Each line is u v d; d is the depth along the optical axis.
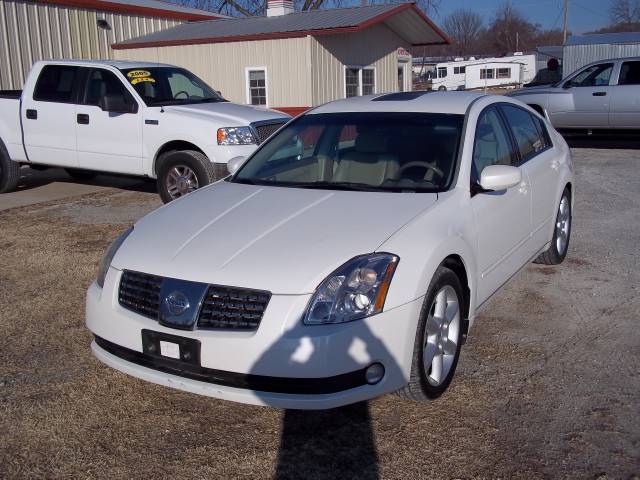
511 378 4.03
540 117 6.02
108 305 3.65
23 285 5.81
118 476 3.17
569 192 6.30
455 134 4.48
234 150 8.61
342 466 3.22
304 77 15.31
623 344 4.49
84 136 9.40
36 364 4.30
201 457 3.31
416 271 3.44
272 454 3.33
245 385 3.27
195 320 3.33
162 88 9.52
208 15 20.31
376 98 5.23
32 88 9.74
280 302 3.22
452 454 3.28
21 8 13.73
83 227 7.86
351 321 3.22
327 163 4.64
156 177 9.15
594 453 3.26
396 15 17.11
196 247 3.63
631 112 14.52
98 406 3.79
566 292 5.53
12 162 10.06
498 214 4.47
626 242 7.03
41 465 3.26
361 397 3.26
